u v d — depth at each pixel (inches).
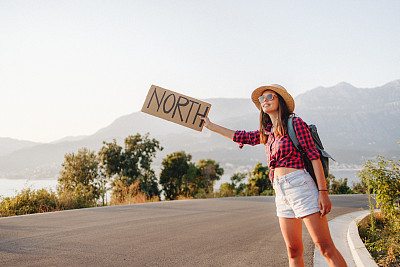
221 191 897.5
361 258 167.2
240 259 177.9
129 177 1098.7
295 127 94.5
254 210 447.5
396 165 225.0
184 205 502.9
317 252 195.5
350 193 1027.9
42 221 302.4
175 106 119.3
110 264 162.4
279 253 193.0
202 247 206.5
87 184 880.9
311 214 90.9
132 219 326.3
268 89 102.3
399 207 218.8
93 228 267.4
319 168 92.2
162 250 195.6
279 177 96.3
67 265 159.2
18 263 161.6
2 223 289.0
